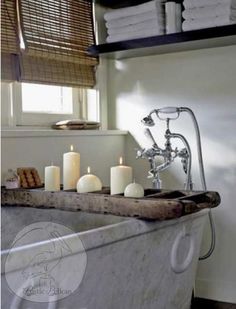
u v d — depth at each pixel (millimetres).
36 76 2264
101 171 2539
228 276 2402
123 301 1369
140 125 2625
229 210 2387
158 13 2303
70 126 2363
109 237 1268
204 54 2410
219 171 2402
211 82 2396
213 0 2117
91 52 2498
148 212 1417
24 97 2312
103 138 2549
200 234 1722
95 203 1553
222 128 2381
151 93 2586
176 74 2500
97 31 2607
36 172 2045
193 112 2447
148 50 2424
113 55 2557
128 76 2656
